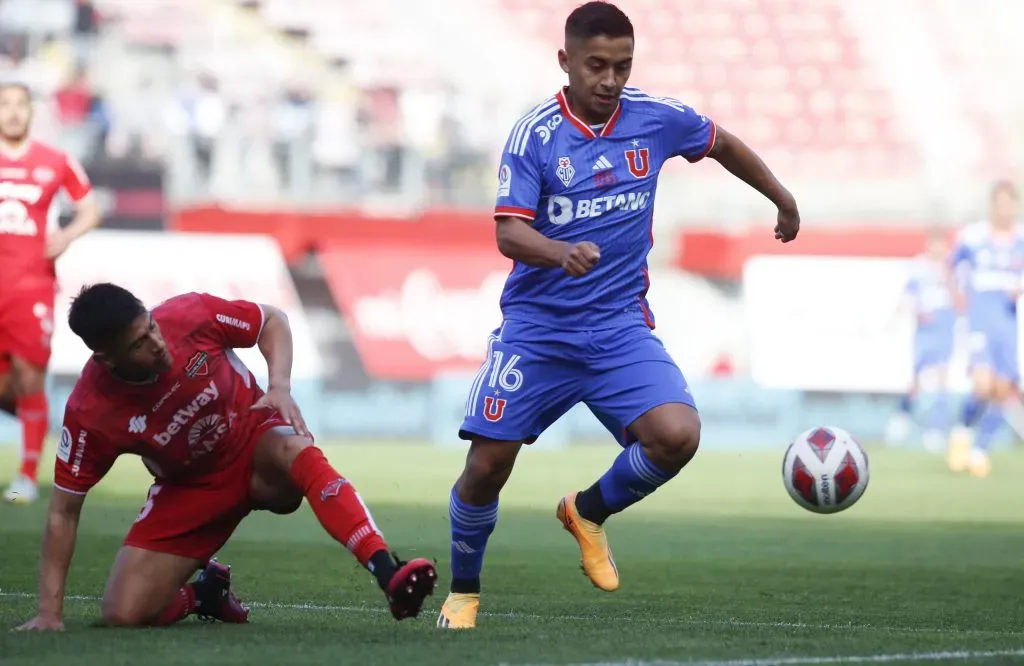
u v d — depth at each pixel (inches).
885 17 3412.9
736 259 2834.6
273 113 2957.7
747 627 722.8
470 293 2773.1
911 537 1302.9
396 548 1167.6
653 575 1023.6
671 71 3353.8
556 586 949.2
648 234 741.9
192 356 650.8
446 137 3073.3
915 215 3144.7
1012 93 3341.5
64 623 685.9
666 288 2876.5
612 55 690.8
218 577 703.1
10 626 672.4
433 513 1433.3
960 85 3341.5
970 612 837.8
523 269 724.7
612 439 2787.9
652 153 733.9
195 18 3061.0
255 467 682.2
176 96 2910.9
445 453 2310.5
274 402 649.0
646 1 3415.4
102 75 2992.1
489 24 3235.7
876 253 2778.1
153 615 676.1
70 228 1482.5
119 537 1199.6
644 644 618.8
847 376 2733.8
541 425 735.1
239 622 714.2
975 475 2033.7
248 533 1258.6
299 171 2957.7
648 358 721.6
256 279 2672.2
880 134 3297.2
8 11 2982.3
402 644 615.2
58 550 659.4
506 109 3142.2
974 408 2119.8
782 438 2711.6
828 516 1483.8
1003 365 2078.0
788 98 3329.2
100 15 3024.1
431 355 2748.5
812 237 2802.7
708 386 2716.5
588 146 716.7
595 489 738.8
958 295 2134.6
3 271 1464.1
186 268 2640.3
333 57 3122.5
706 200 3075.8
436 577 595.2
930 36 3395.7
